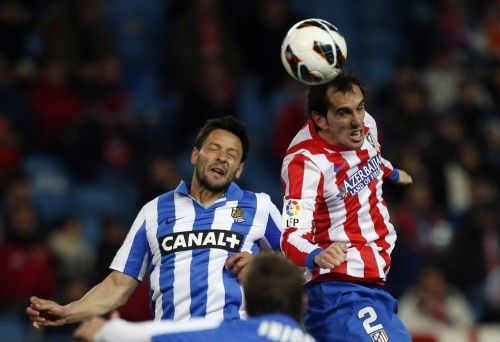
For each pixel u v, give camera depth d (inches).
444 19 2345.0
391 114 2042.3
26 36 1967.3
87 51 1957.4
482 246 1784.0
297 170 870.4
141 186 1795.0
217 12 2086.6
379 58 2262.6
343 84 865.5
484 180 2044.8
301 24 873.5
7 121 1829.5
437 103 2196.1
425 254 1795.0
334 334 886.4
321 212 886.4
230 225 886.4
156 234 886.4
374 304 889.5
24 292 1561.3
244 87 2078.0
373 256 890.7
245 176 1959.9
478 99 2164.1
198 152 893.2
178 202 895.1
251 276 692.1
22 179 1643.7
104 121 1884.8
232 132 892.6
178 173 1834.4
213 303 862.5
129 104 1995.6
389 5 2347.4
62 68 1920.5
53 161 1875.0
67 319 870.4
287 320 681.0
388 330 885.2
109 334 677.9
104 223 1567.4
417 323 1637.6
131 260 892.6
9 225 1583.4
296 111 1959.9
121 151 1875.0
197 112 1940.2
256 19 2092.8
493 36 2394.2
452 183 1993.1
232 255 876.6
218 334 677.9
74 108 1913.1
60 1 2016.5
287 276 688.4
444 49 2268.7
